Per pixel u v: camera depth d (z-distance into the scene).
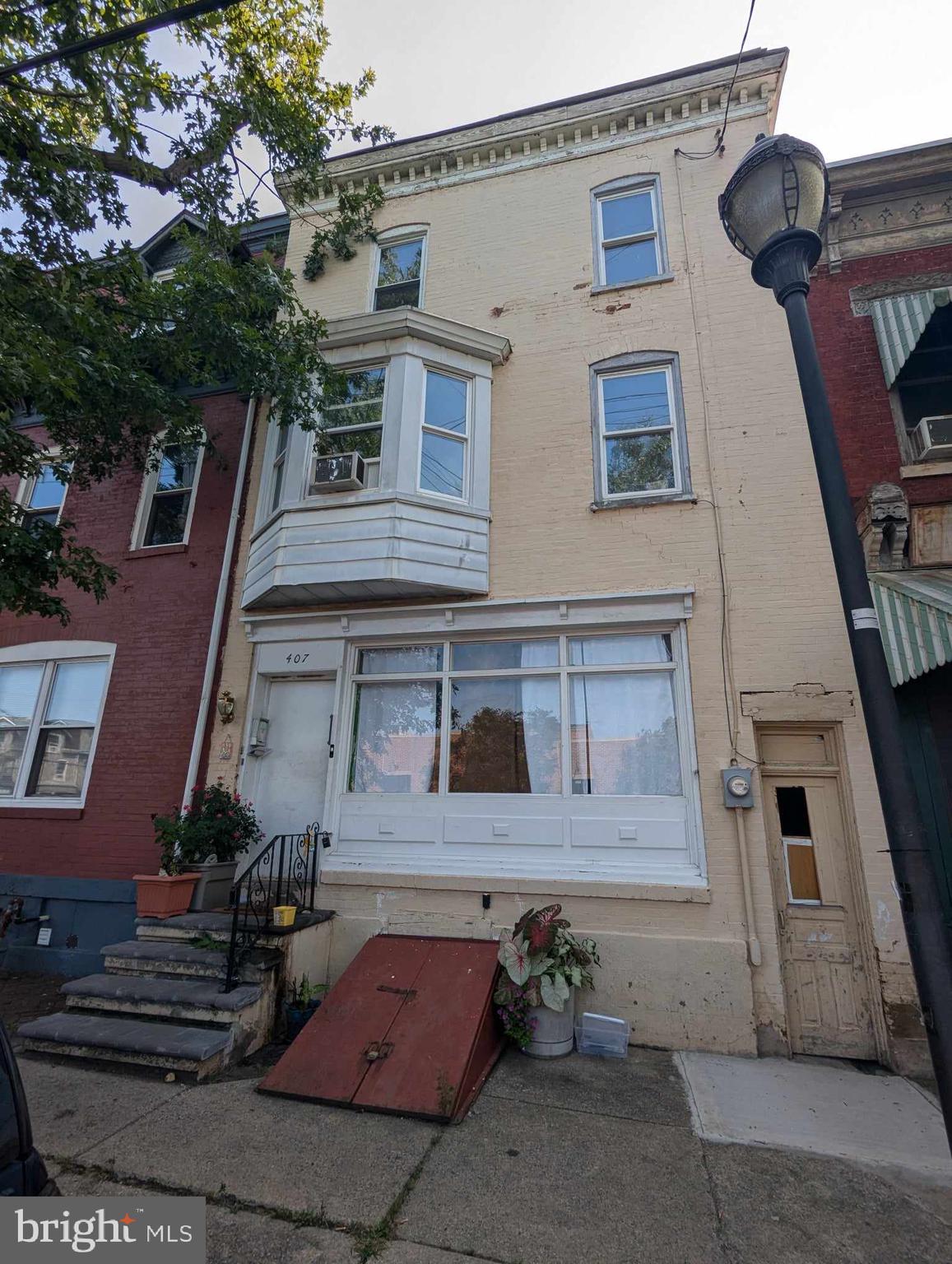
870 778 5.87
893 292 7.29
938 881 5.73
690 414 7.38
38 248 6.86
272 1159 3.67
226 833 6.78
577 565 7.16
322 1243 3.02
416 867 6.59
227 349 7.32
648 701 6.67
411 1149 3.80
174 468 9.45
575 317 8.20
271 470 8.38
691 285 7.91
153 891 6.40
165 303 7.12
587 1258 2.95
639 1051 5.47
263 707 7.79
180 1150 3.72
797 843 6.03
